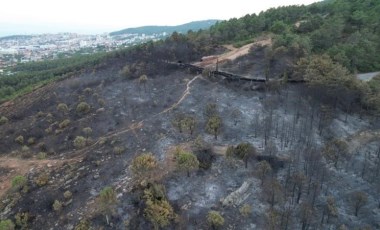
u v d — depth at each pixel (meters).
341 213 47.81
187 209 45.44
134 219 43.56
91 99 75.50
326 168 54.41
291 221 45.56
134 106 71.06
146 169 47.06
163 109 68.44
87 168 54.12
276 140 58.97
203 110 66.31
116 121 67.00
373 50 84.75
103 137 62.84
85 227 42.75
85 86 81.94
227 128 61.09
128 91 77.00
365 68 82.50
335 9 111.44
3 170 57.25
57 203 46.53
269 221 44.47
